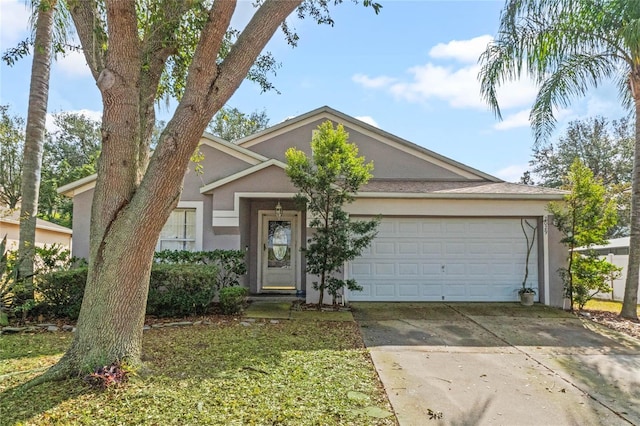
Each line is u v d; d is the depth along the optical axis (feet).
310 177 28.94
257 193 31.63
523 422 12.45
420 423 12.19
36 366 16.60
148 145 17.06
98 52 16.42
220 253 30.91
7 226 48.57
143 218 14.56
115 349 14.67
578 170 30.12
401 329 24.53
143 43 17.24
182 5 17.02
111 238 14.84
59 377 14.26
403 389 14.90
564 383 15.88
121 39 14.70
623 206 62.08
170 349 18.94
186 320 26.11
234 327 24.16
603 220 29.53
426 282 33.71
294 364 17.15
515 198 32.45
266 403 13.04
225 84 14.99
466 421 12.42
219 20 14.46
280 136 41.73
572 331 24.50
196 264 29.78
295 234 38.11
